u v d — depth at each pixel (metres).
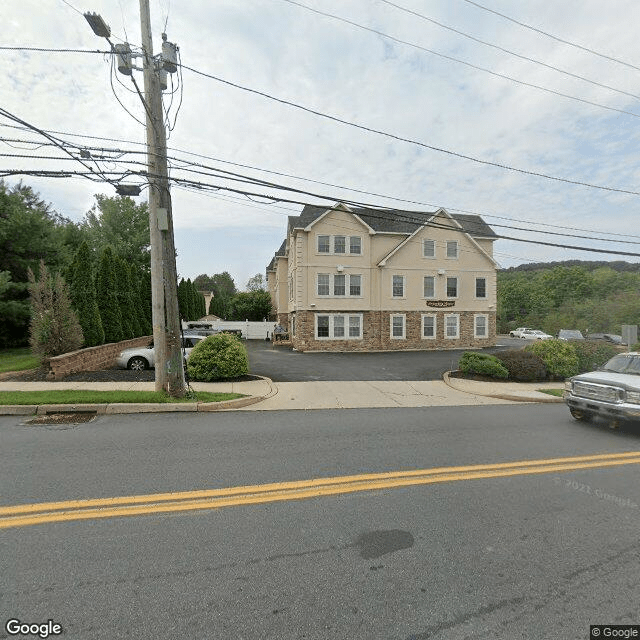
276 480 4.60
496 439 6.66
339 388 11.96
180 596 2.58
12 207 20.39
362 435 6.75
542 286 63.47
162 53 8.59
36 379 11.35
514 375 14.30
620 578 2.89
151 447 5.83
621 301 40.81
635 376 7.90
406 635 2.30
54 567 2.87
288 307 31.31
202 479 4.59
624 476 4.99
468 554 3.15
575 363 14.62
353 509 3.91
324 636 2.27
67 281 15.05
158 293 9.37
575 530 3.58
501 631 2.35
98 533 3.36
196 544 3.22
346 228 25.27
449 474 4.91
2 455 5.36
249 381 12.47
